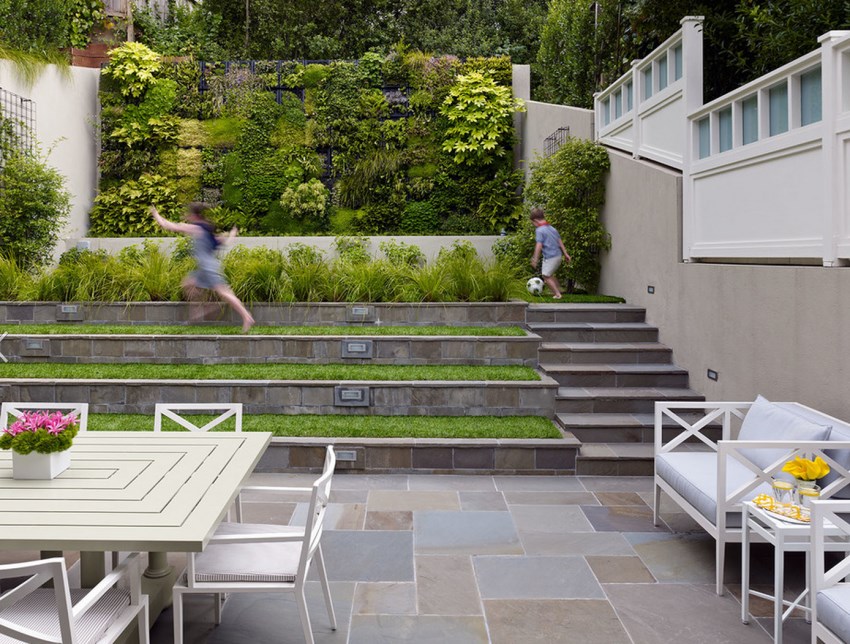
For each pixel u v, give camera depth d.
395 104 13.27
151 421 6.14
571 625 3.28
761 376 5.50
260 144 12.92
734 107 6.00
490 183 12.83
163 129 12.81
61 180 10.24
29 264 9.80
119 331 7.37
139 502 2.72
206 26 16.88
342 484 5.48
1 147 9.85
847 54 4.47
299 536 2.79
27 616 2.49
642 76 8.48
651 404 6.51
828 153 4.57
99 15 13.41
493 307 7.66
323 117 13.05
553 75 15.23
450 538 4.38
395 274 8.27
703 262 6.98
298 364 7.00
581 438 6.13
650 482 5.59
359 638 3.15
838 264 4.57
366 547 4.22
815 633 2.64
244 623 3.29
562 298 9.05
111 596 2.71
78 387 6.35
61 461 3.10
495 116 12.73
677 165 7.38
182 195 12.91
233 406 4.09
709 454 4.54
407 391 6.39
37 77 11.20
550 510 4.90
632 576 3.83
